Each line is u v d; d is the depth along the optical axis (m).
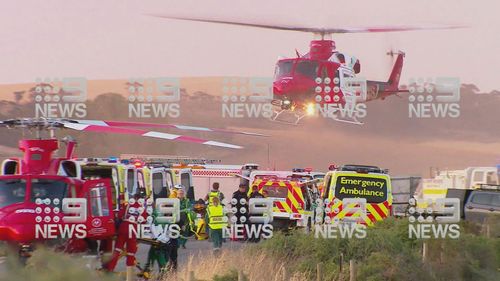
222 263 61.62
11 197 57.22
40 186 57.75
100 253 59.31
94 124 56.91
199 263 63.50
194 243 97.75
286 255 67.81
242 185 87.19
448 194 108.12
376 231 70.88
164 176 102.88
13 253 53.50
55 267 44.09
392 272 63.41
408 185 129.38
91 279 44.62
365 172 89.81
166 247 64.69
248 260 63.16
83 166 81.88
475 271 70.25
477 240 76.06
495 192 104.44
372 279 61.38
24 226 56.22
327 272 63.06
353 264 61.97
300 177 103.94
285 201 98.44
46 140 59.66
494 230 89.81
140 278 61.97
